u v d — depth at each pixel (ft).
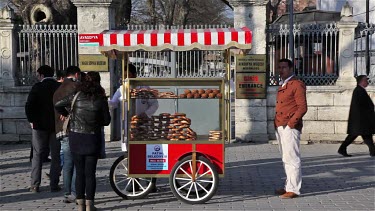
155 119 27.32
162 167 27.22
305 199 27.91
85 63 47.80
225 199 28.02
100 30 47.80
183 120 27.20
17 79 49.29
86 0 47.42
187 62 47.88
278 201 27.50
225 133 29.12
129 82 27.20
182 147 27.07
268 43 47.73
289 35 46.68
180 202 27.37
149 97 27.35
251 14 46.98
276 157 40.83
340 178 33.27
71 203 27.43
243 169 36.45
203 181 27.02
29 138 48.93
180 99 27.40
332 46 47.62
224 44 27.73
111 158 41.04
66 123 25.79
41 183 32.71
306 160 39.68
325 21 51.49
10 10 48.37
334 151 43.73
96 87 24.84
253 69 47.16
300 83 27.73
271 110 47.60
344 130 47.39
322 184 31.60
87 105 24.53
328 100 47.26
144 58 48.14
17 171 36.42
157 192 29.68
